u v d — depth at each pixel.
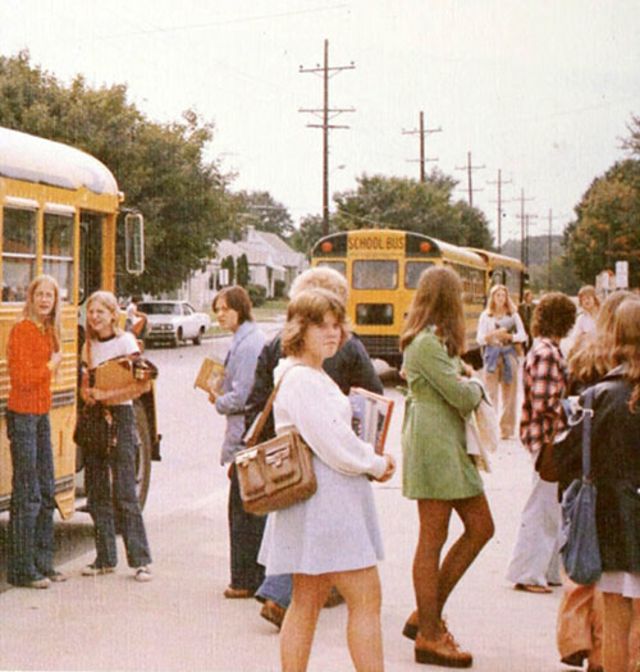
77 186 9.76
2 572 8.52
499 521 10.20
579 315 13.64
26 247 8.88
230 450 7.85
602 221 48.41
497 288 16.44
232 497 7.75
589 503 5.15
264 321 70.62
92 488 8.38
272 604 6.88
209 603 7.60
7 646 6.63
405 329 6.45
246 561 7.71
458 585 8.05
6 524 10.06
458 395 6.22
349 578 5.11
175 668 6.22
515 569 7.92
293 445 5.06
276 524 5.19
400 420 18.98
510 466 13.48
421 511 6.40
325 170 56.06
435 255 26.55
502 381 16.41
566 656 6.18
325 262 26.88
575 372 5.61
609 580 5.17
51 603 7.59
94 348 8.31
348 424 5.13
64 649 6.57
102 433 8.23
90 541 9.73
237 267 97.62
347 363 6.82
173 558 8.91
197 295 88.38
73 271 9.66
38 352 8.02
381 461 5.13
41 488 8.13
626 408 5.10
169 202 43.50
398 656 6.47
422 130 79.88
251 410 7.04
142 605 7.54
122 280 43.75
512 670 6.27
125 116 41.03
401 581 8.14
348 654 6.49
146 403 10.54
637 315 5.18
